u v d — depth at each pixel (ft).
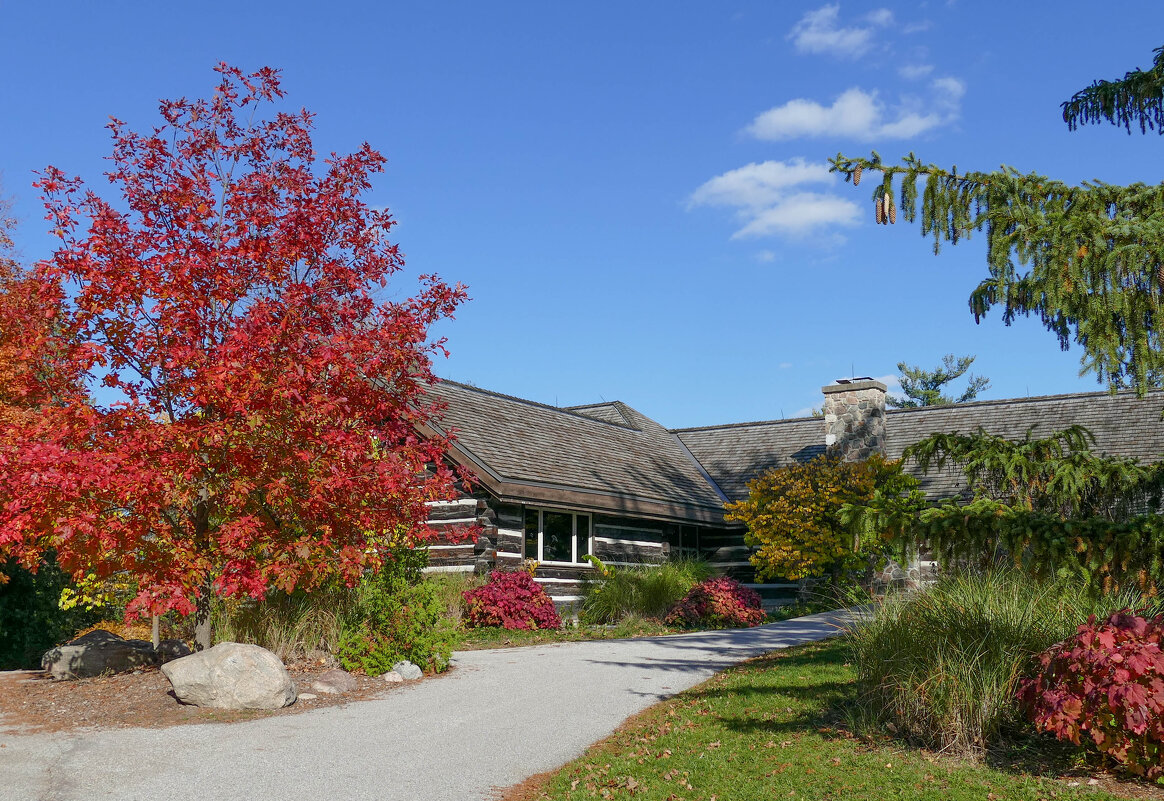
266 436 32.32
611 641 51.67
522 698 34.58
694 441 97.76
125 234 32.32
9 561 59.62
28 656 60.03
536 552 62.64
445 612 51.67
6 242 80.59
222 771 24.36
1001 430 79.10
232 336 30.99
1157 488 25.41
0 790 22.44
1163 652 21.68
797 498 68.64
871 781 22.75
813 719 29.35
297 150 36.37
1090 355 21.13
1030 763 23.61
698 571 69.87
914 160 27.37
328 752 26.61
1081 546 20.52
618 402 98.63
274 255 33.45
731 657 44.06
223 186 35.12
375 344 34.60
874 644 29.01
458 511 59.11
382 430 37.42
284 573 32.17
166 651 40.27
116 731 28.58
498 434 65.92
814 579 72.33
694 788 23.21
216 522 36.50
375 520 35.27
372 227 36.96
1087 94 30.09
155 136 34.27
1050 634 26.78
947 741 25.04
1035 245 22.66
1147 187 24.88
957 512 22.56
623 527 71.20
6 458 28.04
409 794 23.06
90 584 43.57
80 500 29.96
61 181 31.81
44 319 32.71
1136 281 20.51
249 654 32.37
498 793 23.43
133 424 32.22
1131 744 21.89
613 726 30.53
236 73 35.53
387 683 37.11
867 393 75.92
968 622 27.50
